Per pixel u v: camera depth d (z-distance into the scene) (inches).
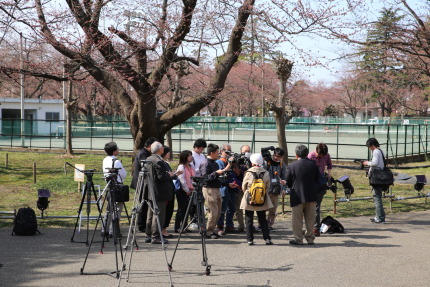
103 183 679.1
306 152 343.0
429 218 451.2
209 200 355.9
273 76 1610.5
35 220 367.2
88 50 465.4
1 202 538.6
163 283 244.8
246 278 255.3
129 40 474.9
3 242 339.3
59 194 599.5
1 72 460.8
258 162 340.2
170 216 380.8
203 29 497.7
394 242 346.6
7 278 251.3
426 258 299.7
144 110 504.7
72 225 409.4
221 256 304.8
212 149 354.3
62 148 1235.2
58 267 274.7
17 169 860.0
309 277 257.4
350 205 522.9
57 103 1881.2
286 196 601.3
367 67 700.7
